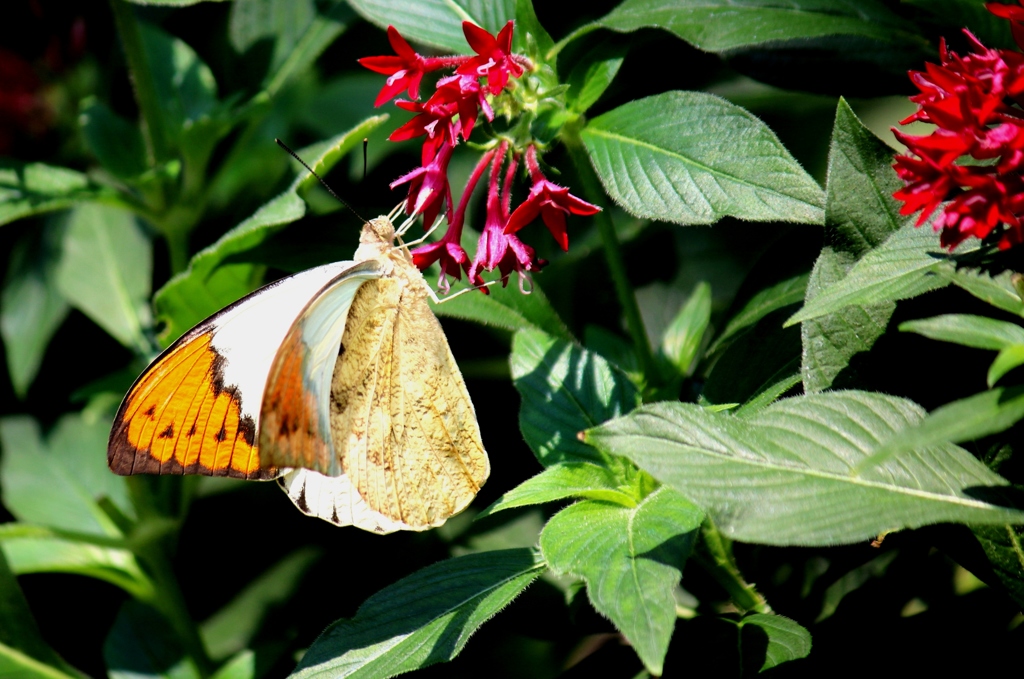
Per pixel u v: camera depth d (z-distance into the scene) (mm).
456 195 620
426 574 549
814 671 546
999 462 532
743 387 555
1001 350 509
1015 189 516
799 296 559
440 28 573
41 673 593
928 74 525
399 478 567
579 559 526
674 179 551
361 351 563
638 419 521
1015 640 543
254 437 561
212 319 554
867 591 559
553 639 584
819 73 582
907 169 519
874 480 517
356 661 541
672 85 600
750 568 564
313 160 592
